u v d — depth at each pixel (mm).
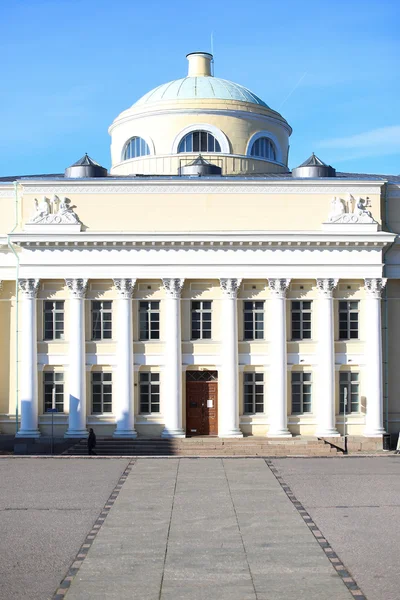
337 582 22312
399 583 22172
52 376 54062
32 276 53094
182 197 53656
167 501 31266
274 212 53625
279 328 53344
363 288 54312
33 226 53094
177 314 53250
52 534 26891
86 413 53562
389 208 55281
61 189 53594
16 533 27047
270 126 67688
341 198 53844
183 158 65125
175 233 52531
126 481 35094
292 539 26172
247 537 26422
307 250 53406
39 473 37094
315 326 54188
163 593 21594
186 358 53906
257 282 53969
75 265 53094
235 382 53344
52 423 51812
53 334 54094
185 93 67125
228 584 22203
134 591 21750
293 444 51656
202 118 65500
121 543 25844
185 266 53156
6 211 54531
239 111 65938
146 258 53125
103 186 53438
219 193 53688
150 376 54031
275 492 32750
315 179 53625
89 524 28094
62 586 22141
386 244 53312
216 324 54062
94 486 34062
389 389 55344
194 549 25203
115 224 53438
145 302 54219
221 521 28328
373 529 27250
